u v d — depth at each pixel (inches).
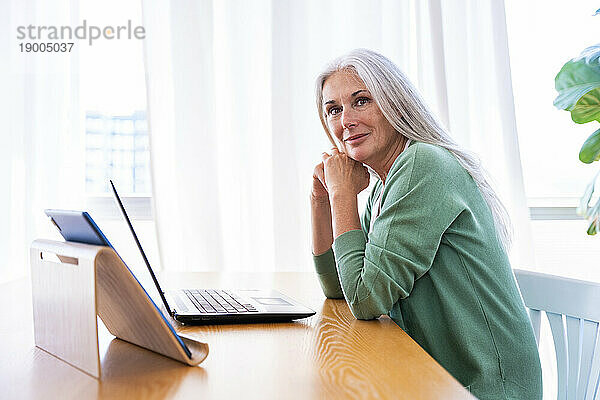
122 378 29.9
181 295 52.7
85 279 30.0
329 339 38.9
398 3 100.1
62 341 33.0
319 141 99.5
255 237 99.3
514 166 99.4
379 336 39.9
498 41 100.3
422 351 35.9
